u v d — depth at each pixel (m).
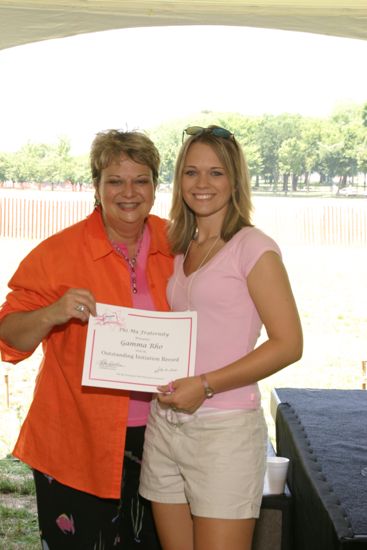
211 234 2.56
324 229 16.27
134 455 2.87
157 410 2.62
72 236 2.76
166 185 18.41
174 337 2.46
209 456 2.42
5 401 7.07
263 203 16.33
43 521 2.81
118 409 2.68
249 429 2.44
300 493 3.14
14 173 20.98
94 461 2.69
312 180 21.59
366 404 4.19
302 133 21.80
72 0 5.02
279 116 22.16
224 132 2.54
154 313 2.48
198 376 2.38
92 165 2.71
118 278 2.71
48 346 2.78
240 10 5.10
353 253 15.84
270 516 3.15
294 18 5.12
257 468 2.46
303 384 7.77
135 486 2.91
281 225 16.27
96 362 2.47
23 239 15.96
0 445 5.88
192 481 2.47
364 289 12.73
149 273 2.75
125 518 2.94
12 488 5.07
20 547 4.21
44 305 2.73
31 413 2.77
